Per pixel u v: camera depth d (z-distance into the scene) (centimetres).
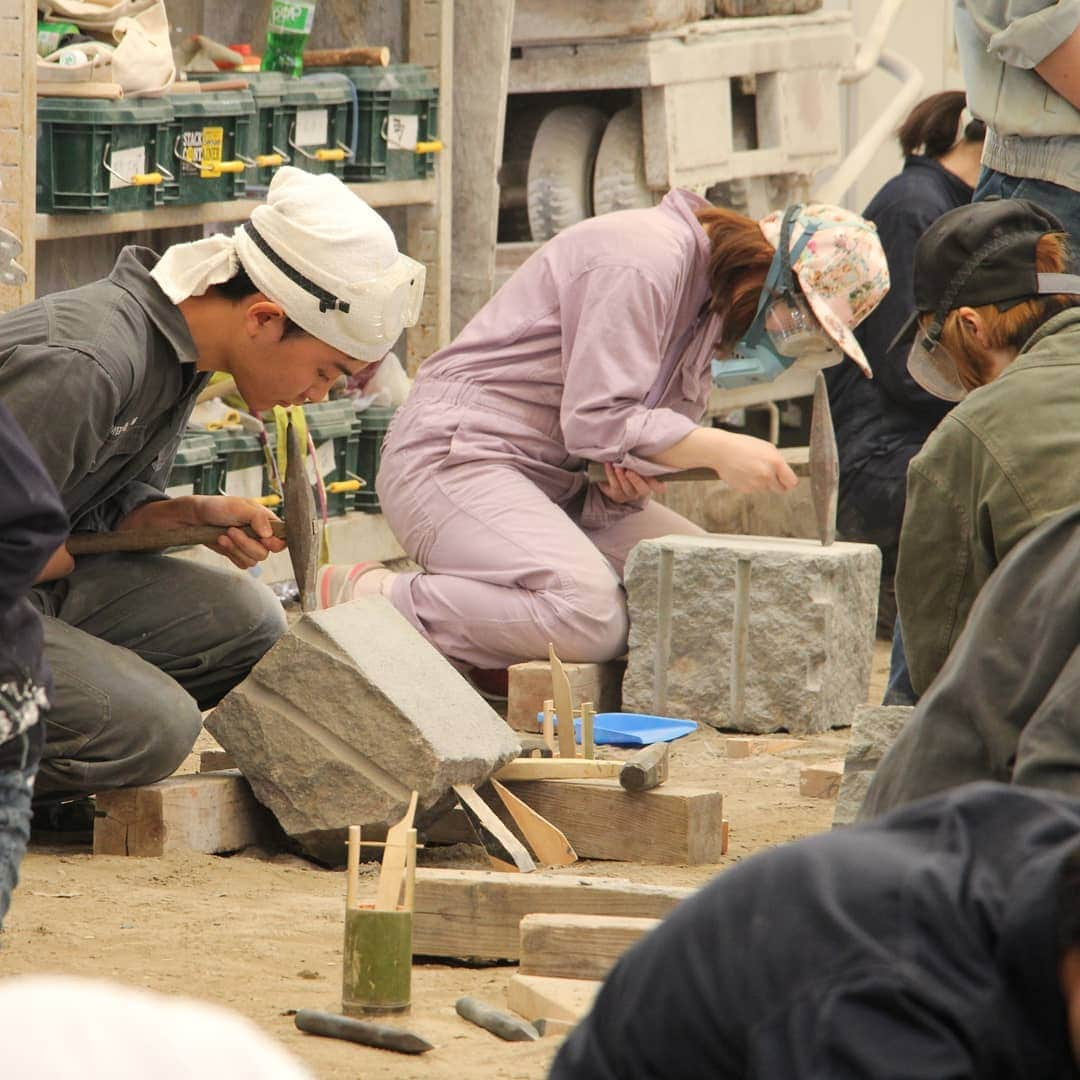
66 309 912
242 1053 236
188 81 1571
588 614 1338
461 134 1958
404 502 1394
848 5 2675
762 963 359
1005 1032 340
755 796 1153
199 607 1048
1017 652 540
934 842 374
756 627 1332
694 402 1398
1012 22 1310
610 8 1941
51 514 615
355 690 964
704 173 2027
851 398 1784
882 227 1727
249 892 909
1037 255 760
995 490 674
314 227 935
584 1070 388
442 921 804
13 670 638
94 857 964
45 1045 229
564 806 997
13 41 1338
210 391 1579
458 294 1989
